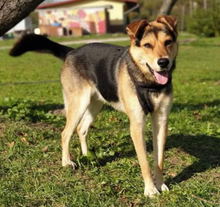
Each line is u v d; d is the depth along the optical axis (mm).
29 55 24344
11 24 6211
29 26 44531
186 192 4391
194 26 37938
